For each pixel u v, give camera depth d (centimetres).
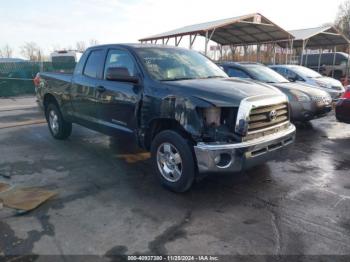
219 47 2666
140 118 462
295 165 547
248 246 309
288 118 470
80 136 745
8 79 1712
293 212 378
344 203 402
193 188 446
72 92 610
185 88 412
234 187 451
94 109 558
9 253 296
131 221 355
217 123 390
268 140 410
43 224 347
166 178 438
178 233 332
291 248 306
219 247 307
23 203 391
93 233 330
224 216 368
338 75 2281
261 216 368
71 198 412
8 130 802
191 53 568
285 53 2598
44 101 719
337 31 2161
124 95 485
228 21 1795
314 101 791
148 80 455
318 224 350
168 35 1998
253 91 418
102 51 556
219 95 391
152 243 314
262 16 1867
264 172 511
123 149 638
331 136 763
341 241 318
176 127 430
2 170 512
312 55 2488
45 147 650
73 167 530
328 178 488
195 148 388
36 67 1841
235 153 381
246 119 384
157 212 377
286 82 903
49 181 468
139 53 493
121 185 456
